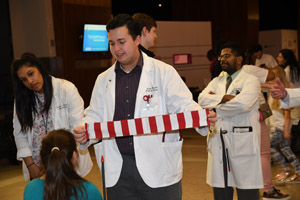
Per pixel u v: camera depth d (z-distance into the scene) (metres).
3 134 5.90
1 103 7.55
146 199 2.07
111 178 2.09
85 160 2.58
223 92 3.04
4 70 7.76
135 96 2.06
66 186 1.79
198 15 12.94
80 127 2.03
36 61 2.53
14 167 5.84
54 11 7.70
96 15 8.48
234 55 2.98
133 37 2.00
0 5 7.64
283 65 5.21
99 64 8.75
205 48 11.20
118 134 2.00
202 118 1.94
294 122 5.19
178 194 2.11
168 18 16.08
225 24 12.20
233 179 2.95
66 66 7.88
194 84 11.09
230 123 2.92
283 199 3.72
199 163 5.30
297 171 4.32
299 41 14.09
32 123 2.63
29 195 1.84
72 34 7.98
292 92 2.44
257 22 11.91
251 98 2.82
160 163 2.03
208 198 3.91
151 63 2.10
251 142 2.86
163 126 1.96
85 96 8.37
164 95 2.07
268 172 3.69
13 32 7.84
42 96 2.61
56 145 1.87
